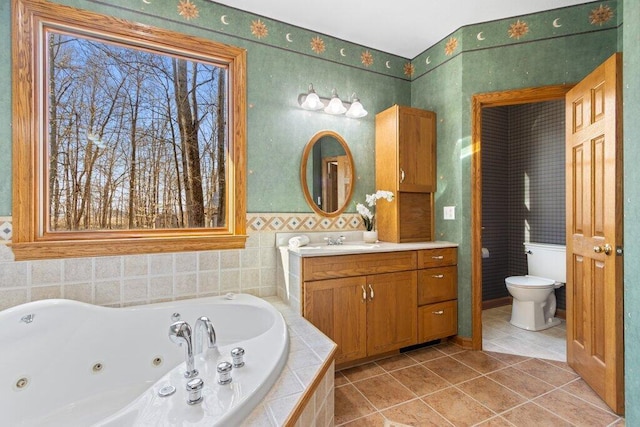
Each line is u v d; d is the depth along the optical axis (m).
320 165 2.62
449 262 2.58
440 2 2.26
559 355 2.39
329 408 1.40
